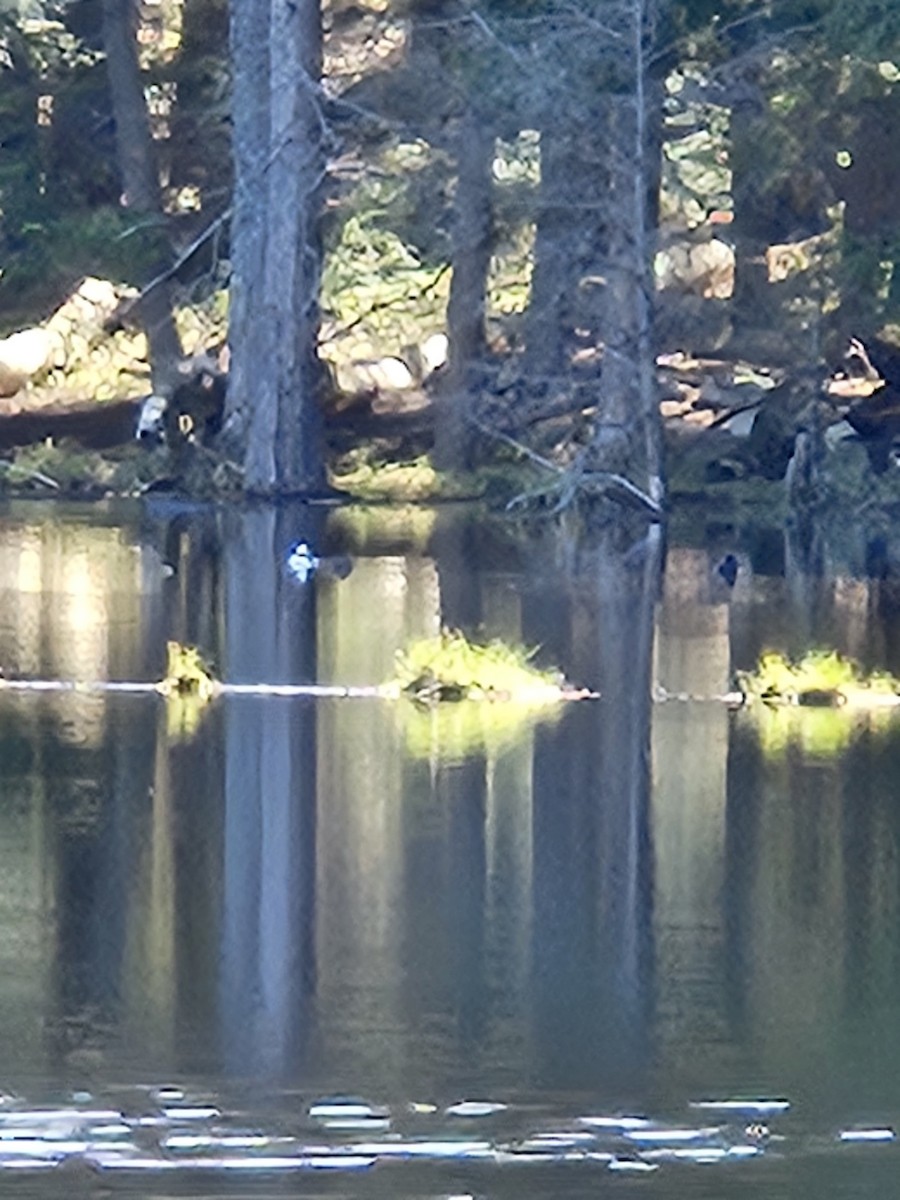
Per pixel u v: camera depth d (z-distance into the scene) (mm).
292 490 54625
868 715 27500
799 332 56281
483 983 17688
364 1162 14609
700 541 47594
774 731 26375
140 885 19922
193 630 33969
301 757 24656
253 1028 16719
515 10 51406
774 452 56250
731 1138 15016
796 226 57125
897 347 57188
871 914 19125
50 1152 14789
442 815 22234
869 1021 16734
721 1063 16125
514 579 40938
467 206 57969
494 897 19688
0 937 18516
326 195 58438
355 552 44812
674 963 18047
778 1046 16438
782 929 18859
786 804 22656
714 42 51469
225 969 17859
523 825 21828
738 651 32406
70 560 42875
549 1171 14539
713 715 27375
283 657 31344
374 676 29766
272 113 54031
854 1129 15078
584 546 46406
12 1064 16016
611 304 50969
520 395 58250
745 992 17469
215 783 23391
